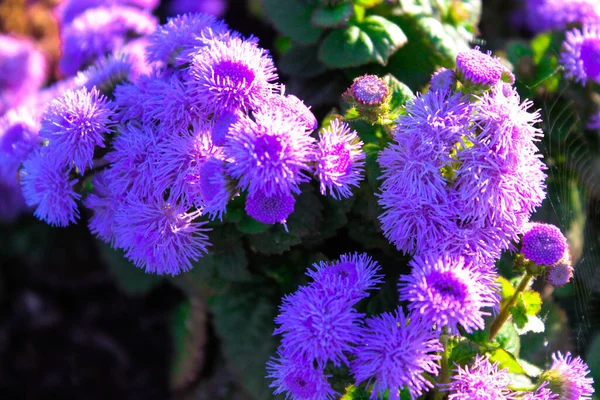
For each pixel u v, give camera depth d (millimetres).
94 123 158
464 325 138
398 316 144
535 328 153
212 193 148
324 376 144
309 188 162
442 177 149
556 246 149
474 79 146
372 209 163
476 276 144
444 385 144
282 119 147
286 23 181
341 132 151
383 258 169
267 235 163
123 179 157
